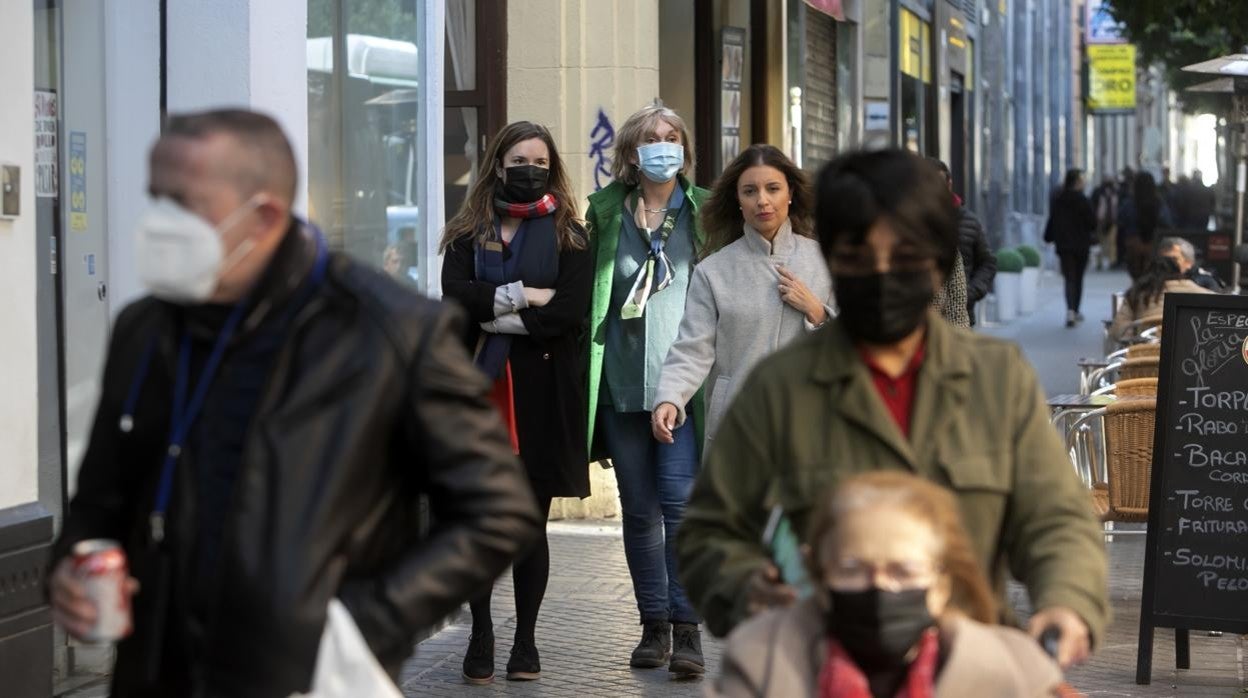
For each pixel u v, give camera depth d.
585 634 25.58
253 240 9.77
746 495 10.64
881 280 10.07
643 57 35.47
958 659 9.17
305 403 9.77
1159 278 46.44
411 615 9.90
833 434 10.35
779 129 53.34
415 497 10.49
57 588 9.94
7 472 18.47
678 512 22.66
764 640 9.49
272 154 9.80
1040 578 10.16
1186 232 78.50
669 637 23.78
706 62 47.56
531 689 22.41
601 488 35.09
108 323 22.19
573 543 32.72
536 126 22.81
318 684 9.64
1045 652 9.79
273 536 9.55
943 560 9.41
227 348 9.91
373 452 9.88
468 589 10.12
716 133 47.62
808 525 10.31
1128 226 104.44
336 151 25.92
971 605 9.60
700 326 21.27
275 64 22.98
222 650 9.60
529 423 22.55
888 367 10.48
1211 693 22.56
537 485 22.58
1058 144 170.25
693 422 22.89
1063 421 30.97
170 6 22.55
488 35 35.25
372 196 27.06
